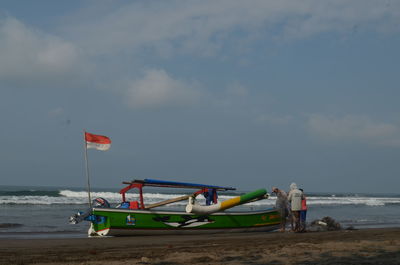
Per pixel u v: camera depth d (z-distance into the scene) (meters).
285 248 7.59
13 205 35.91
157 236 12.79
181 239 11.45
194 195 13.86
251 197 13.86
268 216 14.76
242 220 14.16
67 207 33.78
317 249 7.39
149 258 6.52
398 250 7.21
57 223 19.55
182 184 13.70
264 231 14.71
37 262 6.20
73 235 13.93
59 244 9.91
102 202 13.33
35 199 40.97
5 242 10.20
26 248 8.80
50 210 29.92
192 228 13.39
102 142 13.68
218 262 5.96
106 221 12.28
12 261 6.34
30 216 24.20
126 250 8.16
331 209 37.69
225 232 13.92
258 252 7.09
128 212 12.55
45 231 15.32
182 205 38.47
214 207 13.31
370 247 7.65
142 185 13.44
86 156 13.42
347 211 34.38
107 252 7.75
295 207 13.34
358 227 17.48
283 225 14.58
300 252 6.99
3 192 48.81
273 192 14.83
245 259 6.23
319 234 12.21
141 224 12.66
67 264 5.97
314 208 39.44
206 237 12.23
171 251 7.75
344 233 12.45
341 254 6.70
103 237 12.28
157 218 12.91
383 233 12.29
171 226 13.05
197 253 7.06
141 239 11.50
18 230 15.63
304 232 13.46
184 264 5.81
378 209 40.31
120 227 12.32
